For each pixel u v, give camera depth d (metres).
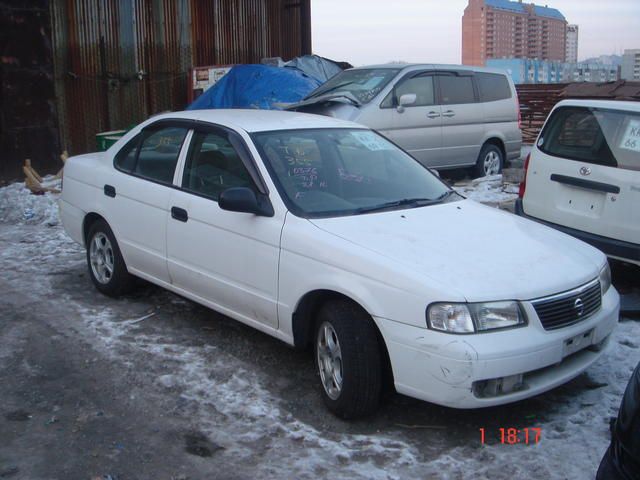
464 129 11.98
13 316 6.11
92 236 6.62
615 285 6.74
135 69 14.36
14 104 12.12
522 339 3.97
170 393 4.77
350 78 11.66
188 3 15.07
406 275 4.08
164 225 5.68
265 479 3.82
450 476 3.84
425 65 11.57
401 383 4.10
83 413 4.50
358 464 3.95
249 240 4.93
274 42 16.86
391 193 5.33
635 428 2.96
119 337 5.67
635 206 6.14
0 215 10.01
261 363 5.23
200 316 6.14
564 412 4.53
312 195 5.00
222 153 5.40
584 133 6.64
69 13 13.27
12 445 4.13
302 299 4.60
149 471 3.89
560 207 6.73
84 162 6.79
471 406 3.93
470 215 5.12
